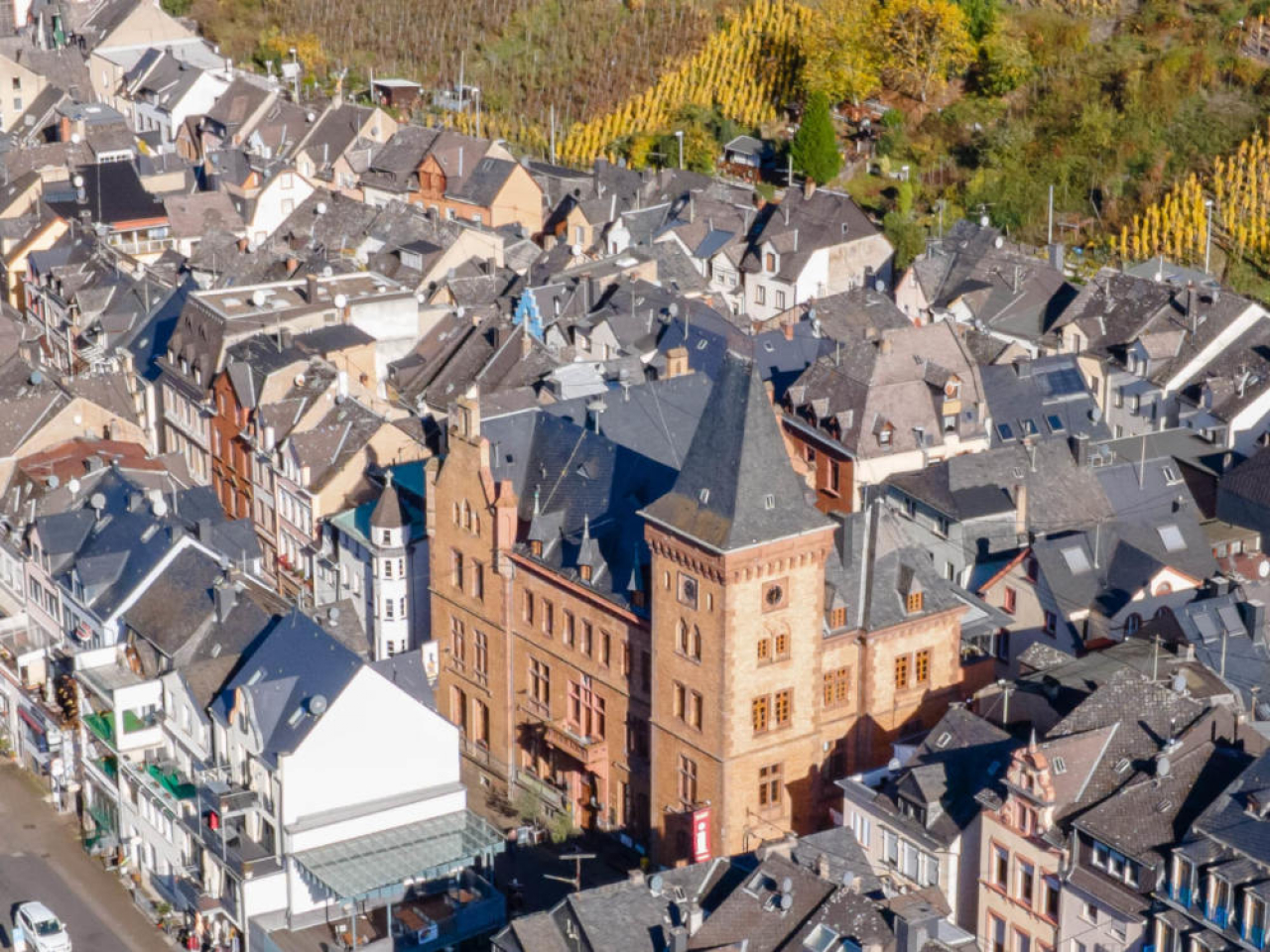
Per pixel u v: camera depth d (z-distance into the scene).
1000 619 151.62
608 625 140.12
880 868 127.75
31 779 157.75
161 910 139.25
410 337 199.38
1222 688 131.25
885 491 167.38
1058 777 119.12
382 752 131.25
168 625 143.88
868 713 137.50
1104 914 114.88
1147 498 164.88
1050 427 186.38
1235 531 166.50
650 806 138.88
